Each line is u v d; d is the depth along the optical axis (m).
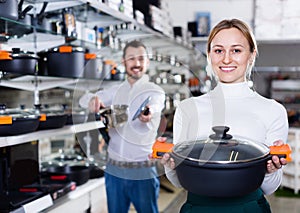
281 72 8.73
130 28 3.44
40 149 3.55
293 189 5.76
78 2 2.60
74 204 2.74
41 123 2.39
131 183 2.86
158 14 3.81
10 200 2.21
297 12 4.52
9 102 2.87
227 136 1.72
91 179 3.18
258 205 1.78
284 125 1.92
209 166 1.52
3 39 2.49
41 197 2.35
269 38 4.59
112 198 2.92
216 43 1.91
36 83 2.93
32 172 2.60
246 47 1.89
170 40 3.21
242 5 4.90
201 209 1.78
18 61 2.38
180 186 1.84
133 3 3.52
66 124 2.76
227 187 1.55
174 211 4.26
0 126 1.99
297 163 5.56
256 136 1.85
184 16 5.11
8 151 2.35
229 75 1.93
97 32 3.33
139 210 2.89
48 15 2.67
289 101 8.37
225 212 1.75
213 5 5.02
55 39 2.86
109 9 2.69
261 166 1.55
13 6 2.02
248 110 1.93
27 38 2.65
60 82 2.93
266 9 4.59
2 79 2.63
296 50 5.04
